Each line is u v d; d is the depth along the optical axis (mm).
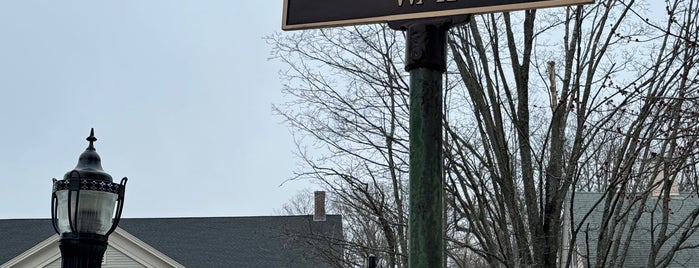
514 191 9648
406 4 3184
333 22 3285
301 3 3365
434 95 3020
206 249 33969
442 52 3084
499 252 11180
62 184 7121
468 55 9273
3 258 32906
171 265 30469
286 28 3352
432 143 2967
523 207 10852
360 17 3248
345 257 24312
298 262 30625
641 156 11211
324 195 32438
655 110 10000
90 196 7078
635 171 11773
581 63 9594
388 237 14695
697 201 19766
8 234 34344
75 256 6988
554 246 8719
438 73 3057
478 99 9281
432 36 3074
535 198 8945
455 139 9711
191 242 34406
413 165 2965
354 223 43344
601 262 8750
